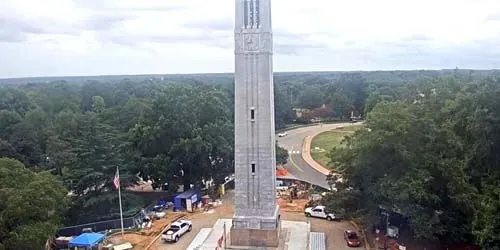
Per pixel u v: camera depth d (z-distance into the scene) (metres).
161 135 86.19
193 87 104.38
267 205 57.47
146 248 61.94
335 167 69.88
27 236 50.00
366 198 64.38
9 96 161.25
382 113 63.56
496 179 57.31
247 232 57.88
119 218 71.56
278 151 109.00
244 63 55.62
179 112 87.88
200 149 83.88
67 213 72.56
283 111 186.12
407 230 65.50
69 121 109.25
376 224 64.62
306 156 126.81
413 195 55.72
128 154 83.44
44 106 163.00
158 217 75.31
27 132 100.94
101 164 75.38
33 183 56.00
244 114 56.38
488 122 59.25
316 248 60.47
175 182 87.38
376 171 62.88
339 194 66.06
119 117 108.88
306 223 68.81
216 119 91.19
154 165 83.62
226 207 81.06
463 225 57.81
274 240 57.47
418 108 68.25
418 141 62.03
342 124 199.75
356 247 61.25
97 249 60.28
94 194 75.44
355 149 64.38
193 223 72.50
